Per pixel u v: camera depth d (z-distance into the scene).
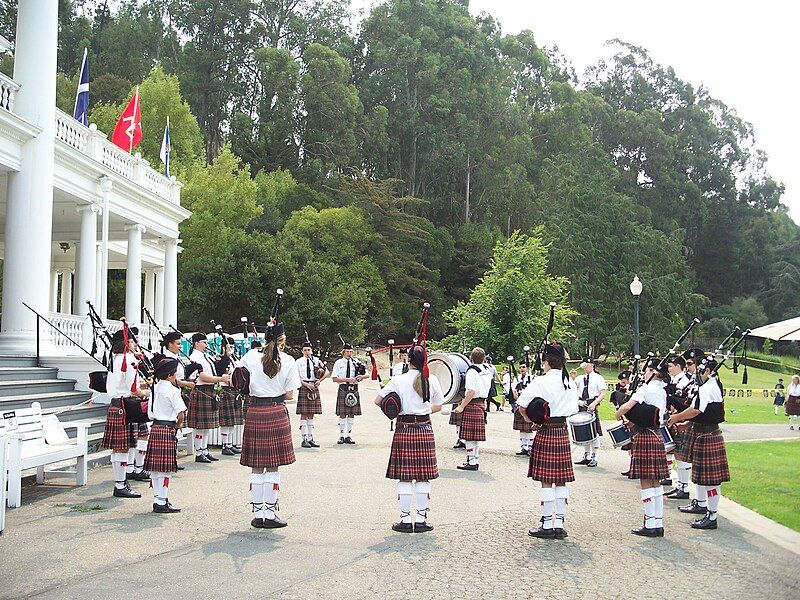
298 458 10.62
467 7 75.56
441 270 53.19
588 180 52.53
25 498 7.50
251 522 6.36
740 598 4.55
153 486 6.86
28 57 13.30
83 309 15.28
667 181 73.00
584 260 49.00
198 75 59.38
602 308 47.72
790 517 7.01
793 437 14.80
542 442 6.20
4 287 13.15
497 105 65.88
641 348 47.59
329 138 58.34
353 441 12.61
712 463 6.62
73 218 17.48
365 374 12.72
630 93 83.94
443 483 8.84
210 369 10.02
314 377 12.27
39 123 13.24
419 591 4.66
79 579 4.83
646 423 6.24
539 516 6.99
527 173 66.19
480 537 6.12
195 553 5.48
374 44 66.06
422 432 6.31
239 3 61.62
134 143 19.11
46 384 11.36
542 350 6.91
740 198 78.25
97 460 9.43
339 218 43.78
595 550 5.75
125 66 53.16
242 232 36.47
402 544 5.84
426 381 6.36
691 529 6.55
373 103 63.41
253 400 6.38
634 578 4.99
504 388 21.52
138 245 18.09
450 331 49.03
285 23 65.69
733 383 34.81
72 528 6.23
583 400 10.57
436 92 64.06
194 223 35.88
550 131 69.88
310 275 36.47
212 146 59.72
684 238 71.50
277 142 56.00
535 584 4.84
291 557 5.40
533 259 25.23
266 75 56.97
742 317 58.88
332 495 7.84
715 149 81.56
